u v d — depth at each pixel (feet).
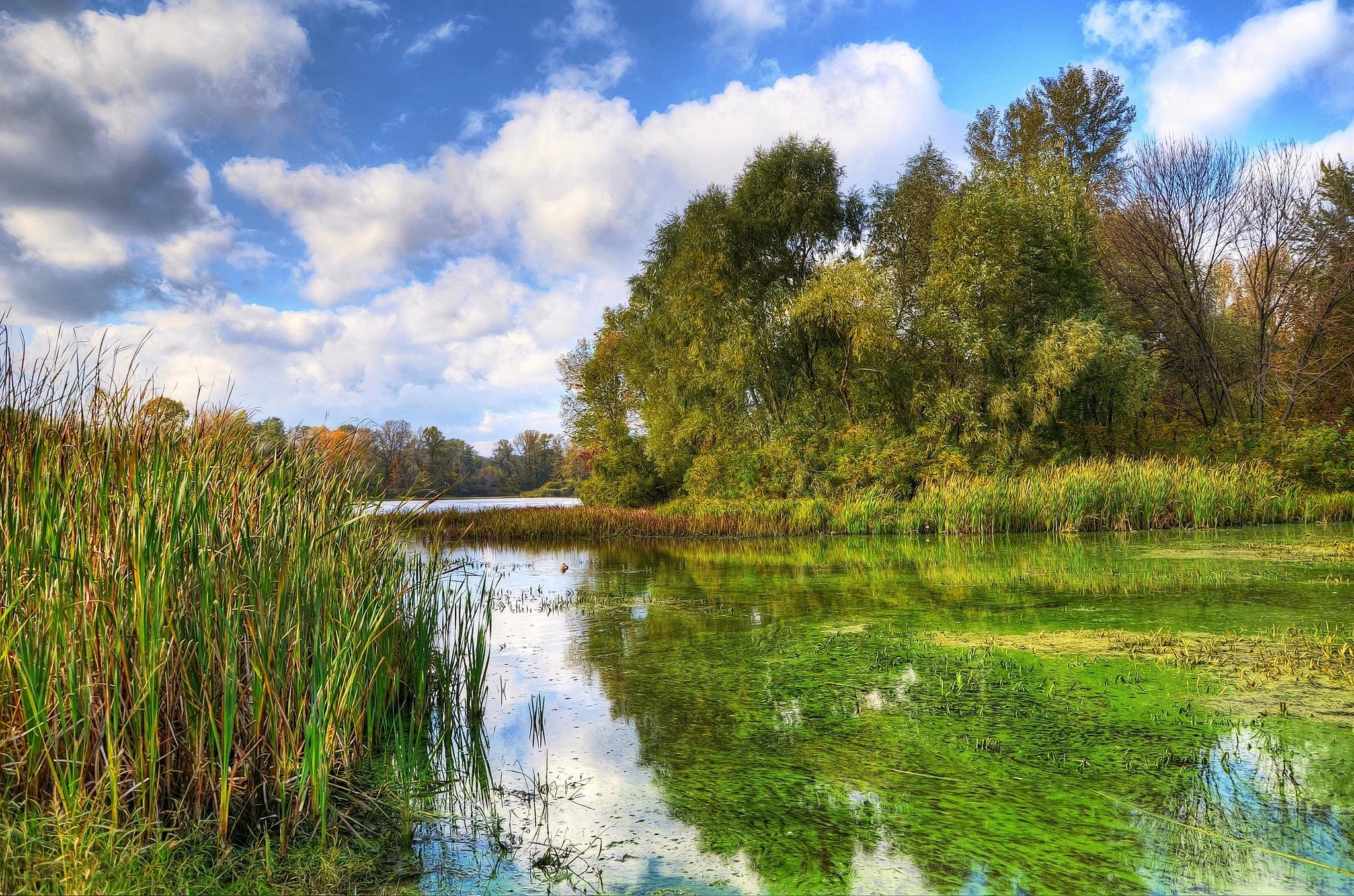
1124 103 100.94
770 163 81.30
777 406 81.61
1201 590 29.55
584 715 17.08
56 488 11.32
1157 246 79.36
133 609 10.98
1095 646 21.62
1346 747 13.87
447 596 18.72
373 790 12.93
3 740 10.01
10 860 8.81
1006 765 13.69
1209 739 14.44
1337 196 76.13
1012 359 70.79
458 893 9.95
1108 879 9.91
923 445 71.36
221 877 10.05
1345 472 62.59
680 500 81.10
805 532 63.67
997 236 70.38
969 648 22.04
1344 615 24.43
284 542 13.32
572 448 153.99
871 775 13.46
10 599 10.59
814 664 20.86
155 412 12.59
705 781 13.42
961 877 10.10
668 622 27.17
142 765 10.44
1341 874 9.80
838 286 73.10
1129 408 74.84
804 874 10.30
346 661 13.14
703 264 82.58
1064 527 56.70
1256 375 77.71
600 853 10.99
